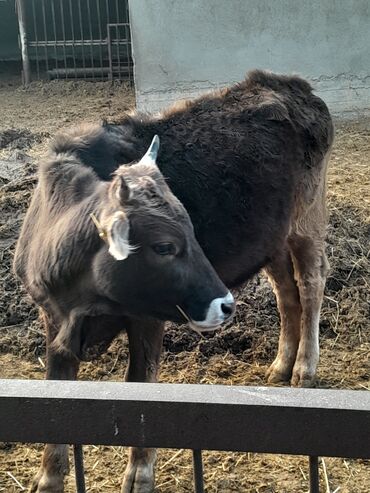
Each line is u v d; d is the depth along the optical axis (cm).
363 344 287
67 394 117
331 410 112
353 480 212
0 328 298
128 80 794
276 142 245
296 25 624
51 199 201
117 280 178
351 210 393
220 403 114
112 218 167
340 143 551
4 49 934
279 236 245
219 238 226
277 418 113
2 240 355
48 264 190
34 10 813
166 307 183
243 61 634
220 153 230
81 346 197
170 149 225
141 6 625
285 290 266
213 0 621
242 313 302
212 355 280
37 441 120
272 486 210
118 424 117
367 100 632
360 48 625
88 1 841
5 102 732
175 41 630
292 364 267
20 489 207
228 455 222
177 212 180
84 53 882
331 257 336
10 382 121
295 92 264
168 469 217
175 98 641
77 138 209
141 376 211
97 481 212
